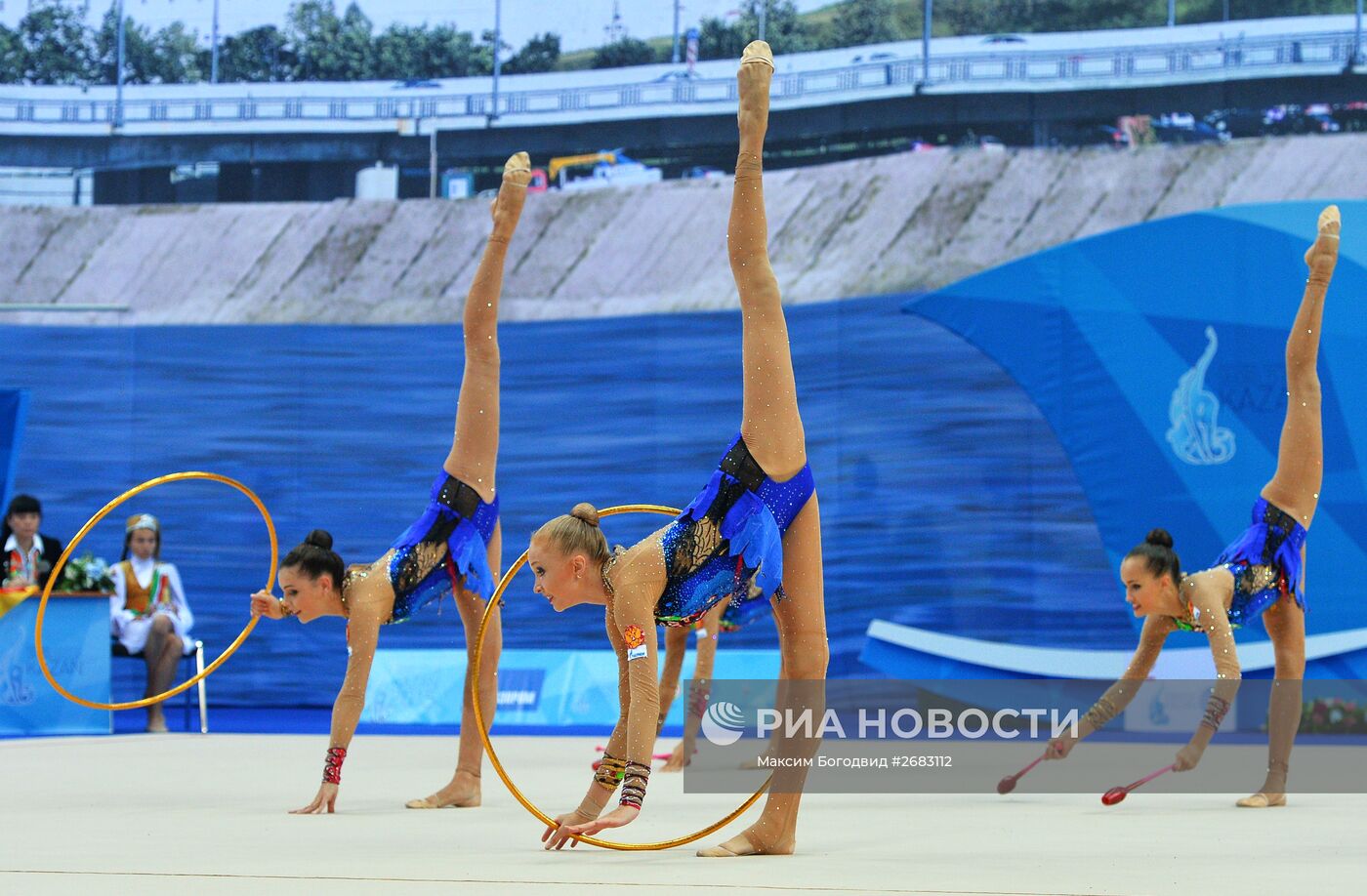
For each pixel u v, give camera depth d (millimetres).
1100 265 18922
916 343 19516
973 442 19156
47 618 16141
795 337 20109
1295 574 10273
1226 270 18453
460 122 21797
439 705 18812
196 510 21719
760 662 18984
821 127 20422
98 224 22562
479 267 9695
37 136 22656
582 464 20750
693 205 20875
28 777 11367
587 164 21312
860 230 20016
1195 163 18891
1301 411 10406
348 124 22094
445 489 9508
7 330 22094
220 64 22422
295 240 22141
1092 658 18344
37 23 22734
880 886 5348
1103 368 18766
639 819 8516
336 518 21578
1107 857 6520
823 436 19797
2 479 16484
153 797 9766
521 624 20438
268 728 18281
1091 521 18641
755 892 5160
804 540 6715
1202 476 18297
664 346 20688
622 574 6637
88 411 22031
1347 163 18375
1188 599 10117
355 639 9047
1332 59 18500
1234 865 6230
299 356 21859
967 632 18828
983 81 19703
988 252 19422
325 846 6863
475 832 7609
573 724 18531
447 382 21578
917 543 19172
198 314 22156
